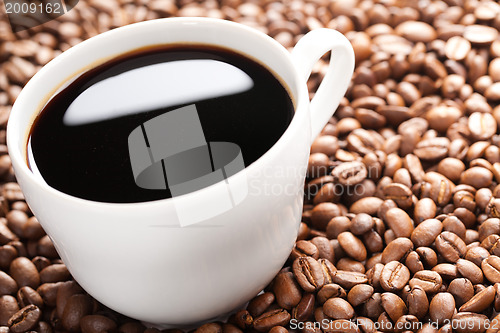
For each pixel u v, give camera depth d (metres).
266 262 0.32
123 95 0.32
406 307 0.33
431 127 0.39
